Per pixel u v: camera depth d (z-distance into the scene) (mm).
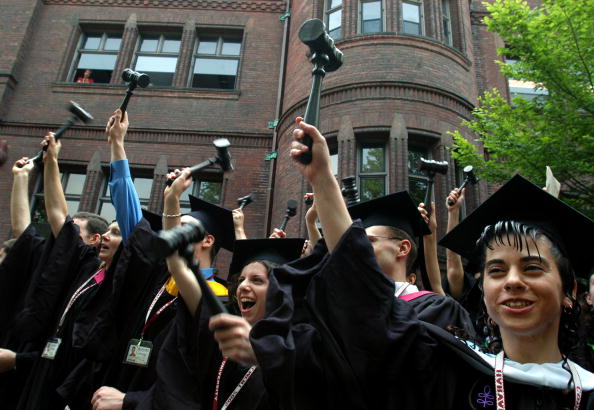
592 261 1980
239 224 4094
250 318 2977
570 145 6984
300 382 1712
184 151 11273
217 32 12953
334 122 9188
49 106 11875
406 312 1738
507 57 11766
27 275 4113
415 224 3047
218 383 2277
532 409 1531
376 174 8898
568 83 7047
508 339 1696
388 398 1667
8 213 10594
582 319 2379
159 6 13133
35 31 12867
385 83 9148
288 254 3477
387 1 10047
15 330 3641
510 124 7383
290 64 11266
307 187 8906
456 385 1705
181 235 1226
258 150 11125
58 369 3488
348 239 1712
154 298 3146
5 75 11914
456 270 4336
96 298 3285
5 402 3740
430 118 9039
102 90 11984
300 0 11805
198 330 2277
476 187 9164
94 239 4535
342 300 1665
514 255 1684
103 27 13188
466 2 11445
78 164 11203
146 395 2355
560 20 6871
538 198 1997
